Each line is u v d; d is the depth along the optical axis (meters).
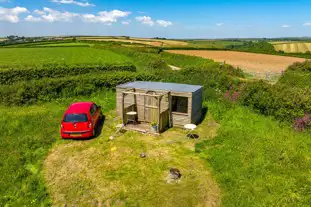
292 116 15.54
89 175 10.48
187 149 12.46
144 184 9.72
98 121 15.84
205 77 25.94
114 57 52.88
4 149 12.77
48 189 9.74
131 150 12.43
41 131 14.89
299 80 26.66
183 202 8.65
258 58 57.41
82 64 32.81
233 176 9.73
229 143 12.45
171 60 55.97
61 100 20.84
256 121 15.75
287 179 9.28
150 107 16.02
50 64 31.41
